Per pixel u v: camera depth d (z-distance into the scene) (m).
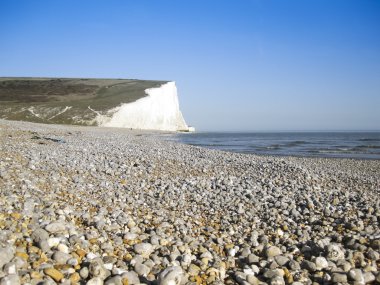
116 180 12.10
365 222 8.37
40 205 7.51
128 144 27.86
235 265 5.48
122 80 131.00
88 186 10.57
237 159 21.02
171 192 10.83
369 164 26.66
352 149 45.53
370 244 6.33
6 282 3.59
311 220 8.52
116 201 9.27
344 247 6.50
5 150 15.35
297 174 15.31
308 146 52.28
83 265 4.64
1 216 6.08
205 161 18.41
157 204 9.40
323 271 5.10
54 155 15.38
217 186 12.19
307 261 5.30
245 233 7.38
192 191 11.30
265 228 7.83
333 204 10.43
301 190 12.28
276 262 5.43
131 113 91.81
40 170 11.87
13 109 83.62
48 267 4.28
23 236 5.29
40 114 82.62
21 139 22.23
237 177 14.38
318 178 15.12
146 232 6.93
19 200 7.57
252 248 6.30
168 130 105.44
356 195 11.81
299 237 7.24
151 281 4.45
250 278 4.66
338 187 13.63
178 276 4.24
